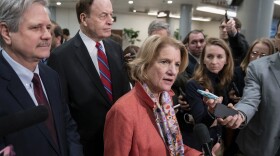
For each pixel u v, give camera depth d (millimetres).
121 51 1893
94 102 1604
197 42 2641
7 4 870
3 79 914
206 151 1149
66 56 1608
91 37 1685
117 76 1725
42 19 917
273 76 1592
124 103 1170
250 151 1706
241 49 2885
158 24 2771
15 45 910
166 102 1268
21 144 888
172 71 1196
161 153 1177
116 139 1138
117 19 13664
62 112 1132
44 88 1097
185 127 1806
